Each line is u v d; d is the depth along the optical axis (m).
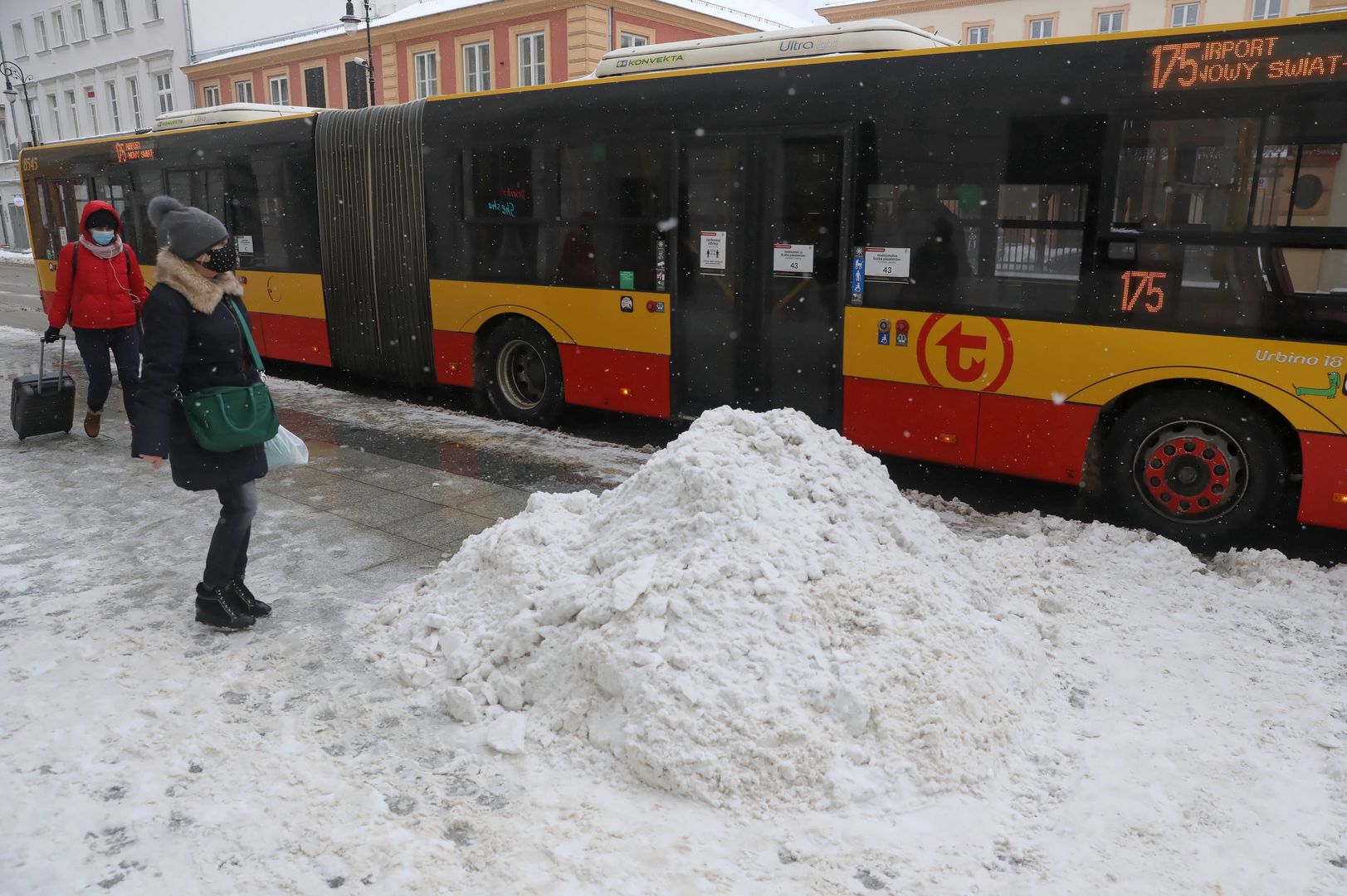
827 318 7.48
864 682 3.62
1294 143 5.60
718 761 3.37
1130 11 32.31
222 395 4.22
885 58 7.00
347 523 6.34
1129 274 6.16
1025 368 6.61
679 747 3.39
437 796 3.33
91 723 3.77
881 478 5.07
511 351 9.70
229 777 3.43
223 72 39.75
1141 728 3.83
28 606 4.91
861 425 7.45
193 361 4.22
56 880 2.90
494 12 30.27
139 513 6.45
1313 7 28.70
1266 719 3.90
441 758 3.57
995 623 4.21
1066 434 6.54
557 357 9.34
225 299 4.34
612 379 8.84
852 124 7.16
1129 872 2.99
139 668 4.23
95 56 45.12
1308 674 4.30
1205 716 3.93
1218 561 5.78
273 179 11.57
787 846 3.08
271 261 11.85
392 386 12.00
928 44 7.38
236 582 4.67
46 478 7.26
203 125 12.77
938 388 7.02
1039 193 6.44
